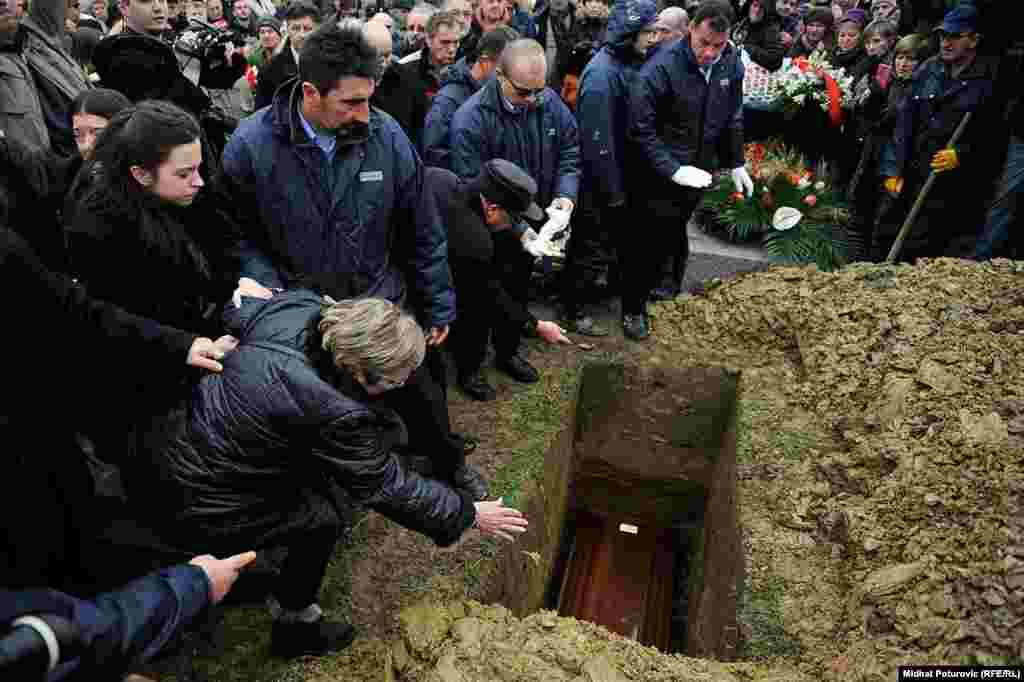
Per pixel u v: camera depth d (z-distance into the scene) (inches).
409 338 72.6
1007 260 169.6
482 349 145.5
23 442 70.8
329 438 72.2
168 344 76.1
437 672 90.0
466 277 128.2
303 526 80.2
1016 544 97.1
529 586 139.1
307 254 102.2
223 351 78.5
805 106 247.3
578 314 173.9
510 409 149.6
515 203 120.2
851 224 225.6
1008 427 121.1
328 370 73.8
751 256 221.1
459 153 139.0
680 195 157.1
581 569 186.7
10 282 69.7
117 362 77.2
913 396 134.1
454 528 82.3
